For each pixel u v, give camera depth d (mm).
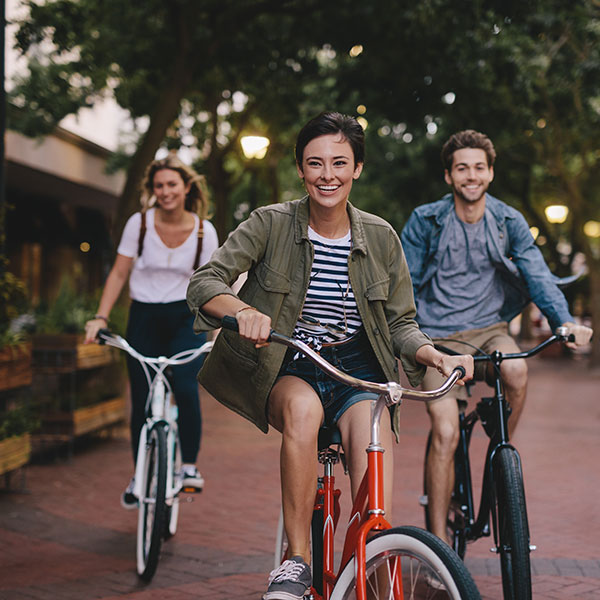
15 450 6668
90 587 4457
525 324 31672
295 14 11828
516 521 3373
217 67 14570
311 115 18516
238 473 7961
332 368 2465
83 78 16391
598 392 16859
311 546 3080
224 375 3123
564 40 15234
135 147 21844
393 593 2508
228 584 4531
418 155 23031
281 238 3023
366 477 2713
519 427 11508
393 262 3082
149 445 4734
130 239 5086
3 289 6660
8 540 5453
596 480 7766
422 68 12984
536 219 24969
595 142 20141
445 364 2746
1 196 7043
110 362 9523
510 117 15164
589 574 4758
